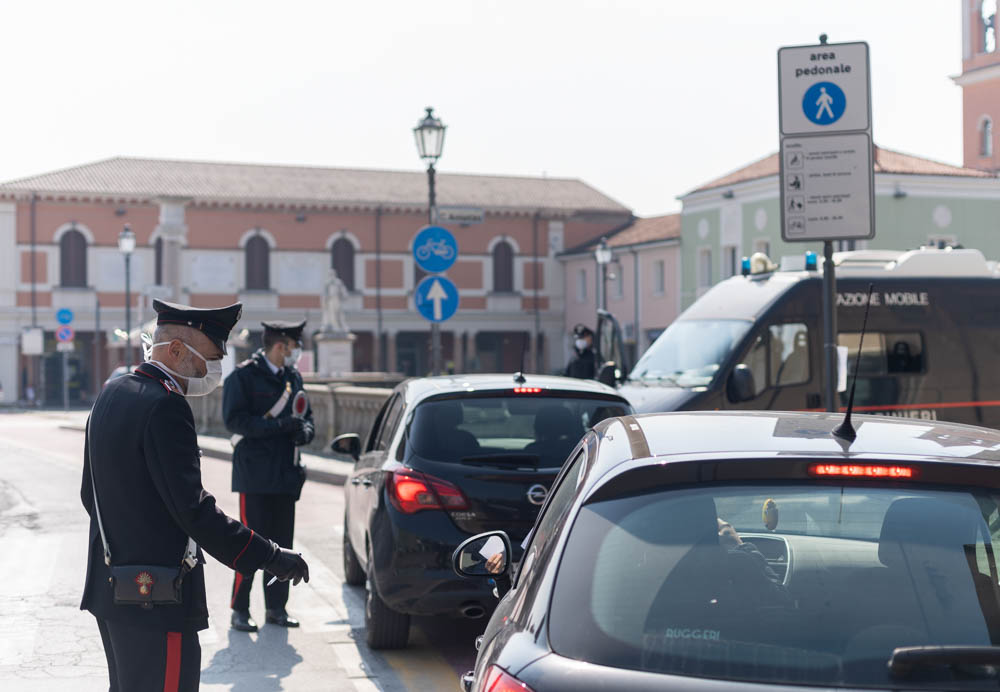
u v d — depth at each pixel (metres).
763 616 5.35
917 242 91.81
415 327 130.25
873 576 5.53
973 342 28.09
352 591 18.55
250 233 123.62
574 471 7.08
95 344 116.12
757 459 5.88
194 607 8.05
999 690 4.91
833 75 19.64
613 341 33.78
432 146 33.97
